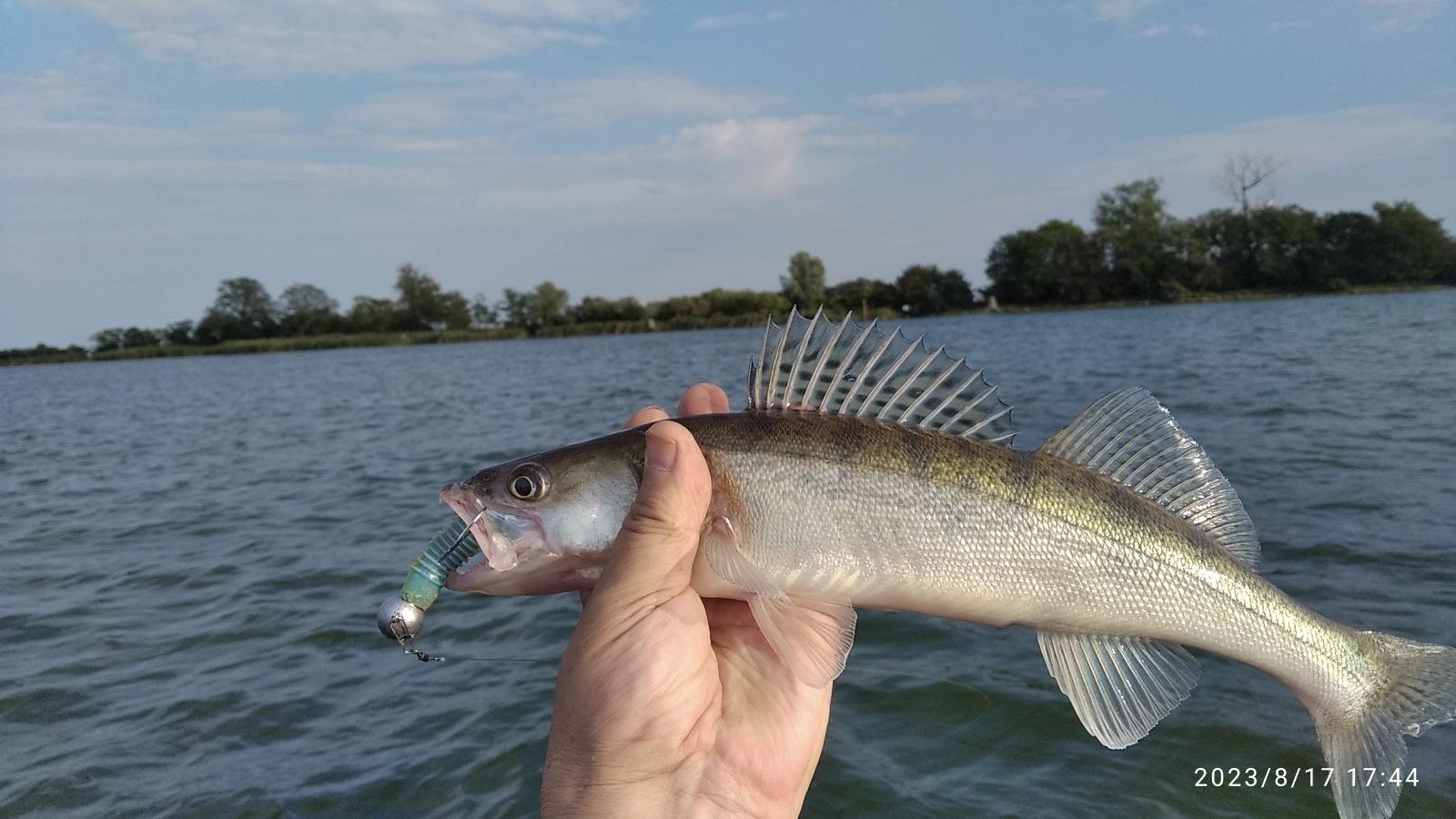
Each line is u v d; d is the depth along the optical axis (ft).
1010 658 1.96
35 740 1.82
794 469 1.06
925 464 1.06
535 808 1.51
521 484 1.09
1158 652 1.10
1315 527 2.51
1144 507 1.09
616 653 0.87
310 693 1.98
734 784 0.90
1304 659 1.09
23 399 13.20
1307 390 5.24
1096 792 1.49
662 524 0.90
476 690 1.94
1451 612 1.90
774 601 1.03
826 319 1.11
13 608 2.69
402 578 2.72
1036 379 6.88
